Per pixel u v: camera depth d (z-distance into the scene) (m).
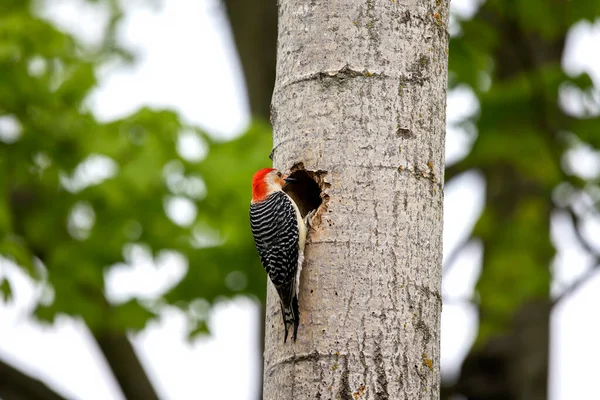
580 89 14.99
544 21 15.62
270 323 8.41
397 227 7.93
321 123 8.19
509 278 16.62
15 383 15.87
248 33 18.33
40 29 14.28
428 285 7.93
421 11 8.37
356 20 8.25
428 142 8.19
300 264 8.00
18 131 14.12
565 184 16.27
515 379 17.41
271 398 7.99
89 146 13.95
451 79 15.84
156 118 14.25
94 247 14.45
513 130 15.55
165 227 14.55
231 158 14.41
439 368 7.94
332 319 7.77
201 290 14.91
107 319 14.77
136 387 16.89
